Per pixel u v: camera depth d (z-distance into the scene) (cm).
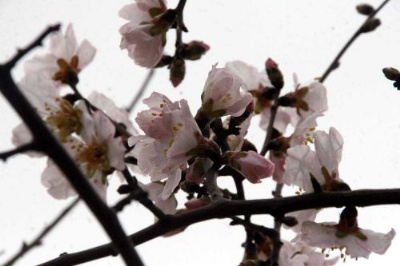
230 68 139
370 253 130
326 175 130
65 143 129
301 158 130
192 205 129
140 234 127
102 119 129
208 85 130
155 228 127
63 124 129
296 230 131
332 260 134
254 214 128
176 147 129
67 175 121
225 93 130
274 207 127
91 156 129
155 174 130
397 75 132
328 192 128
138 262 121
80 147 129
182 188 130
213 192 129
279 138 136
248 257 132
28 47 121
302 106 139
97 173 129
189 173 129
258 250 133
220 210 127
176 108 129
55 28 121
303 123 136
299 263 133
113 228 121
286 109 140
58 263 127
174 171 129
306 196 128
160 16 134
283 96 138
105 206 121
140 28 134
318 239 130
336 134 130
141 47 134
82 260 127
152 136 129
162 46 134
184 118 129
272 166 129
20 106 120
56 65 133
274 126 139
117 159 128
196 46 135
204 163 129
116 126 132
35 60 133
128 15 135
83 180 121
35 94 130
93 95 133
